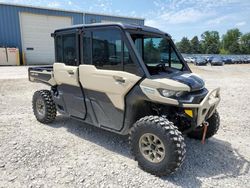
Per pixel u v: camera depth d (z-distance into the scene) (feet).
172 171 9.52
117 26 10.85
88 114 13.19
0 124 16.34
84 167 10.59
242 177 10.05
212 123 13.08
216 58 138.92
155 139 9.83
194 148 12.75
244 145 13.43
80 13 77.87
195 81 10.97
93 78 12.01
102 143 13.33
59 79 14.30
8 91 29.37
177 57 13.42
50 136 14.17
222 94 28.96
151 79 10.08
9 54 67.36
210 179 9.84
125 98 11.02
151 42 12.07
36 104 16.85
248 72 79.82
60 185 9.21
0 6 65.36
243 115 19.48
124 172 10.23
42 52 74.74
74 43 12.97
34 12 70.69
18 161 10.95
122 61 10.87
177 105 9.69
